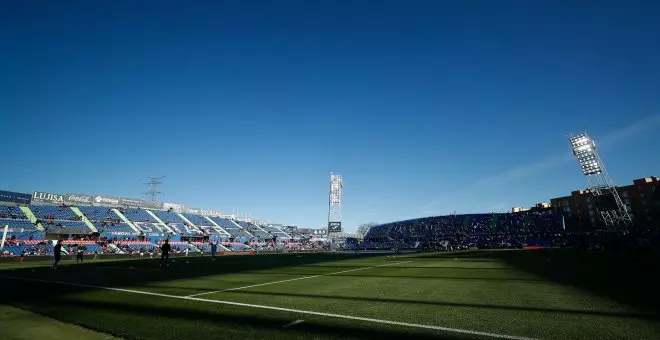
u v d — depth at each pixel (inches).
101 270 832.9
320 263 1171.9
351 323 275.3
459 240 3757.4
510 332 243.3
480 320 279.1
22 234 1988.2
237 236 3538.4
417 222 4694.9
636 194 3193.9
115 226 2610.7
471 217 4195.4
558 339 225.5
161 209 3385.8
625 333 234.8
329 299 390.6
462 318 287.0
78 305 358.6
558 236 2977.4
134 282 570.6
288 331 253.4
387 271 802.8
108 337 248.7
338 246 4335.6
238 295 425.1
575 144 2492.6
